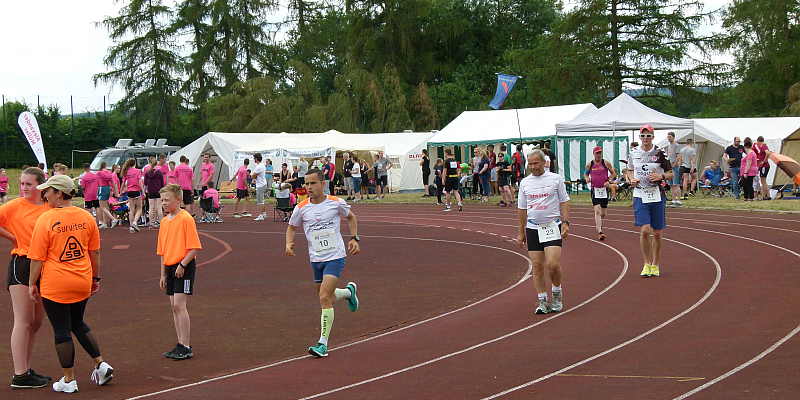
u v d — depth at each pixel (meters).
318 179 7.32
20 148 55.22
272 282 11.66
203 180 24.09
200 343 7.81
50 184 6.05
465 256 14.25
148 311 9.52
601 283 10.59
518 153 27.31
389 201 31.11
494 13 62.66
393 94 51.12
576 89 49.09
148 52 58.16
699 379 5.63
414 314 9.11
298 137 35.81
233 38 56.28
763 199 22.91
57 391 6.00
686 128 25.78
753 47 50.06
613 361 6.36
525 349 7.01
